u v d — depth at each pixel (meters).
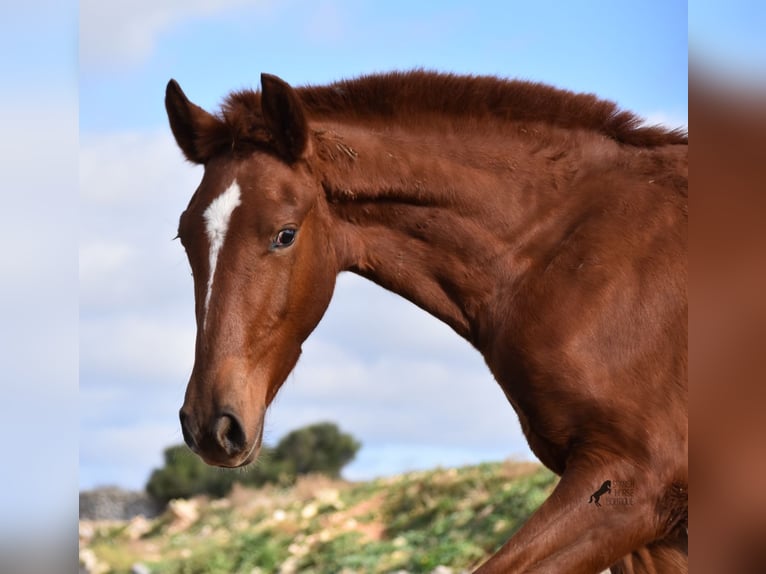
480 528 12.55
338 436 27.72
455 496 14.34
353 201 3.79
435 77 3.89
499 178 3.77
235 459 3.28
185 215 3.54
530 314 3.59
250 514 17.78
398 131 3.85
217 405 3.25
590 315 3.48
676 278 3.50
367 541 14.06
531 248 3.71
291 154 3.59
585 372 3.43
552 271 3.62
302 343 3.68
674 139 3.82
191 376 3.35
